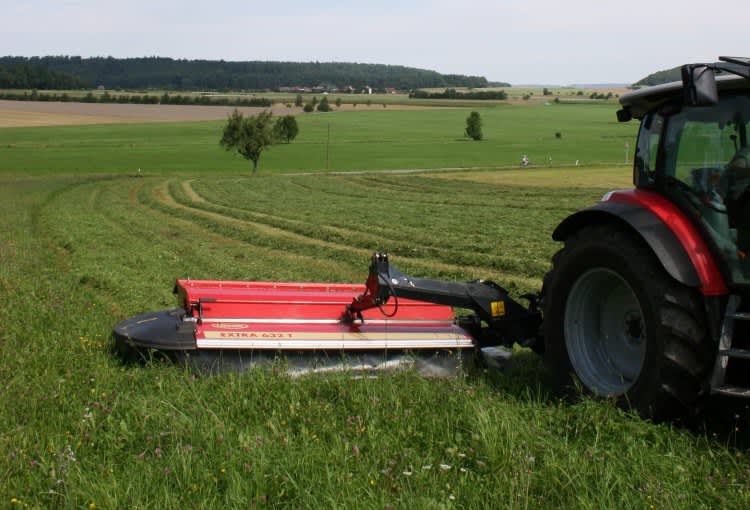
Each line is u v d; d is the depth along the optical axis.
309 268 16.30
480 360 7.11
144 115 196.88
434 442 4.96
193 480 4.32
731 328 5.35
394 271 6.89
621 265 5.73
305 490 4.15
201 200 38.91
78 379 6.43
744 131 5.48
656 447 4.98
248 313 7.02
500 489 4.25
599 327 6.27
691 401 5.38
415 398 5.82
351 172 74.62
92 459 4.68
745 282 5.29
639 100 6.31
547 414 5.61
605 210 5.95
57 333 8.34
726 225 5.42
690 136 5.82
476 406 5.46
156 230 25.00
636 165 6.49
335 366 6.70
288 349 6.62
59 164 87.94
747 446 5.19
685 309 5.36
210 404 5.65
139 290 12.15
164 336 6.61
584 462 4.60
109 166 85.88
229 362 6.54
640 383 5.55
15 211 31.45
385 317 7.31
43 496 4.17
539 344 7.08
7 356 7.27
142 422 5.24
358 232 24.11
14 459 4.60
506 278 15.26
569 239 6.40
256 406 5.63
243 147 78.81
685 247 5.45
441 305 7.09
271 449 4.73
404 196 42.56
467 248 19.67
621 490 4.29
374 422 5.26
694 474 4.62
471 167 82.44
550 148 113.75
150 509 4.04
